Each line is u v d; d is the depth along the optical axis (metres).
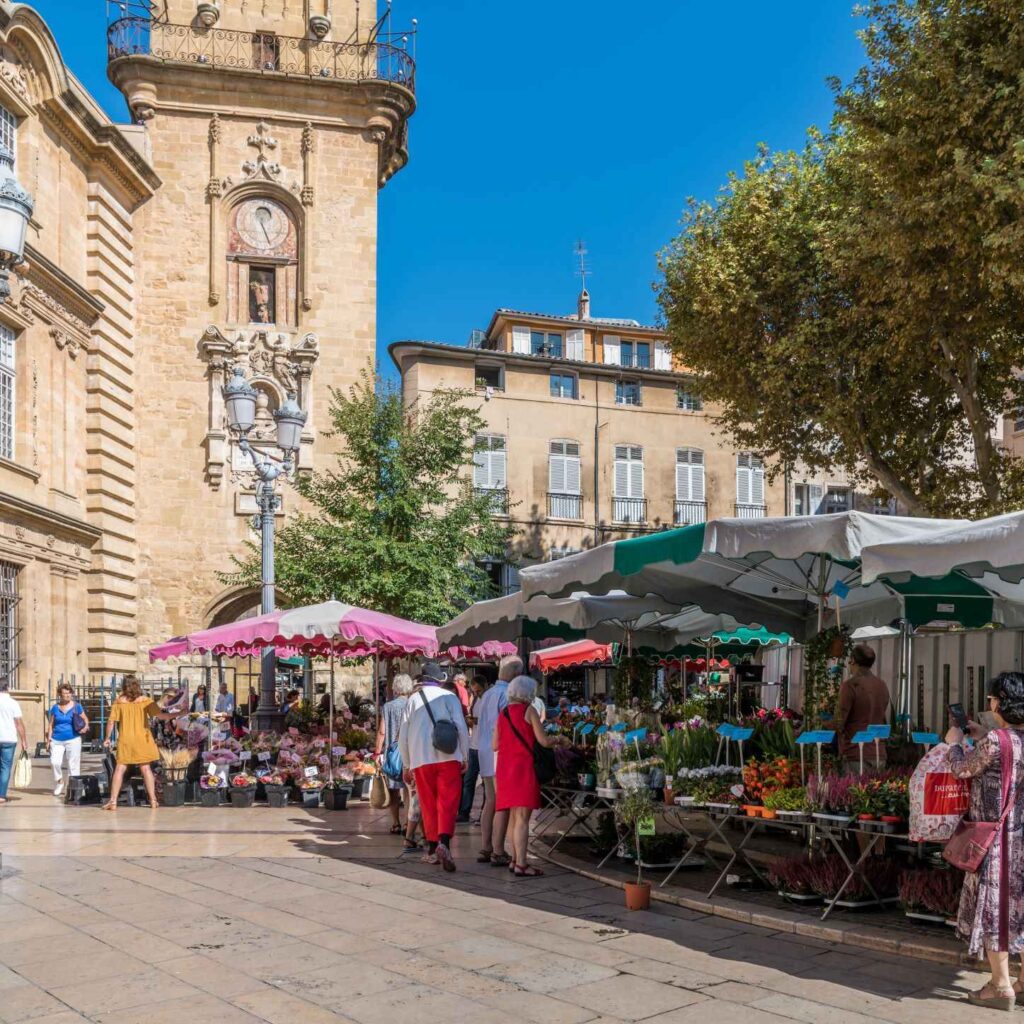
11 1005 5.84
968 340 18.75
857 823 7.79
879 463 22.28
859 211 19.58
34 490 24.02
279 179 31.25
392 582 24.17
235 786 15.85
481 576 26.62
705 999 5.95
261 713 17.56
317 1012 5.73
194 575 29.69
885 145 16.91
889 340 20.03
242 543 29.95
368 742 17.73
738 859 10.38
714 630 15.16
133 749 15.19
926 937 7.09
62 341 25.55
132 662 28.47
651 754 9.92
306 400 30.67
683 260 24.39
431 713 10.26
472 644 14.75
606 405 39.88
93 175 27.64
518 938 7.34
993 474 19.78
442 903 8.52
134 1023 5.55
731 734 8.92
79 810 15.15
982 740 6.03
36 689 23.30
